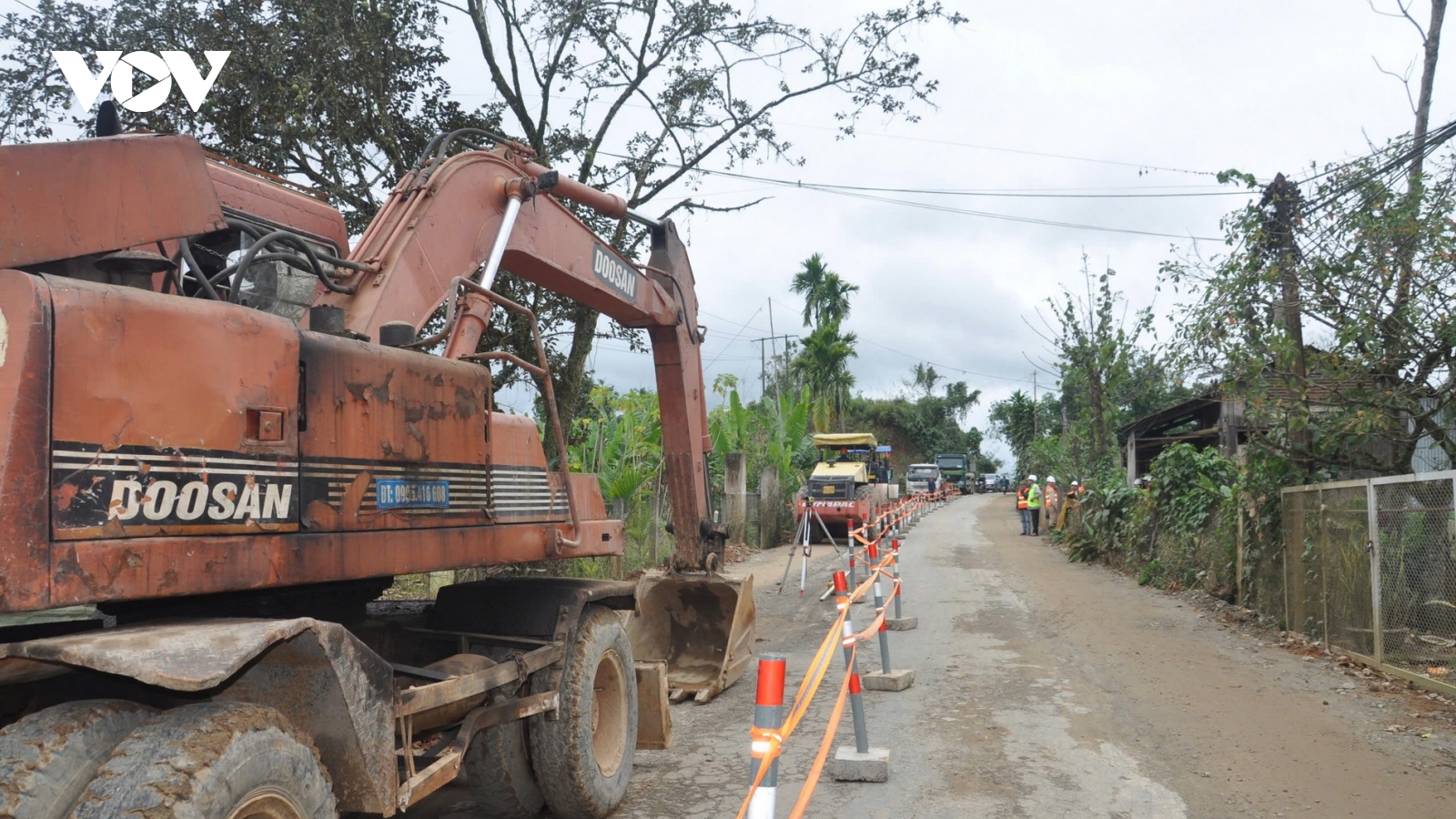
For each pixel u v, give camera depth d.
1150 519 17.42
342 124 12.37
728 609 9.77
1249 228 11.85
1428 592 8.66
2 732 2.91
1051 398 59.75
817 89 15.45
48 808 2.73
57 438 2.98
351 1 12.12
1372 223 10.77
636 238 15.46
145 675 2.83
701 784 6.43
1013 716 7.91
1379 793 6.00
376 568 4.18
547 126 14.83
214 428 3.46
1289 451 11.84
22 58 10.83
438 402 4.72
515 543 5.31
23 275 3.03
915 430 77.06
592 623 5.93
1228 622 12.55
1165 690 8.82
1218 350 12.02
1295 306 11.44
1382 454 13.01
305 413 3.88
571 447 15.98
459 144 13.66
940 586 16.44
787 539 27.28
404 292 5.63
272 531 3.65
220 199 5.19
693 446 9.45
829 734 4.59
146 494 3.21
